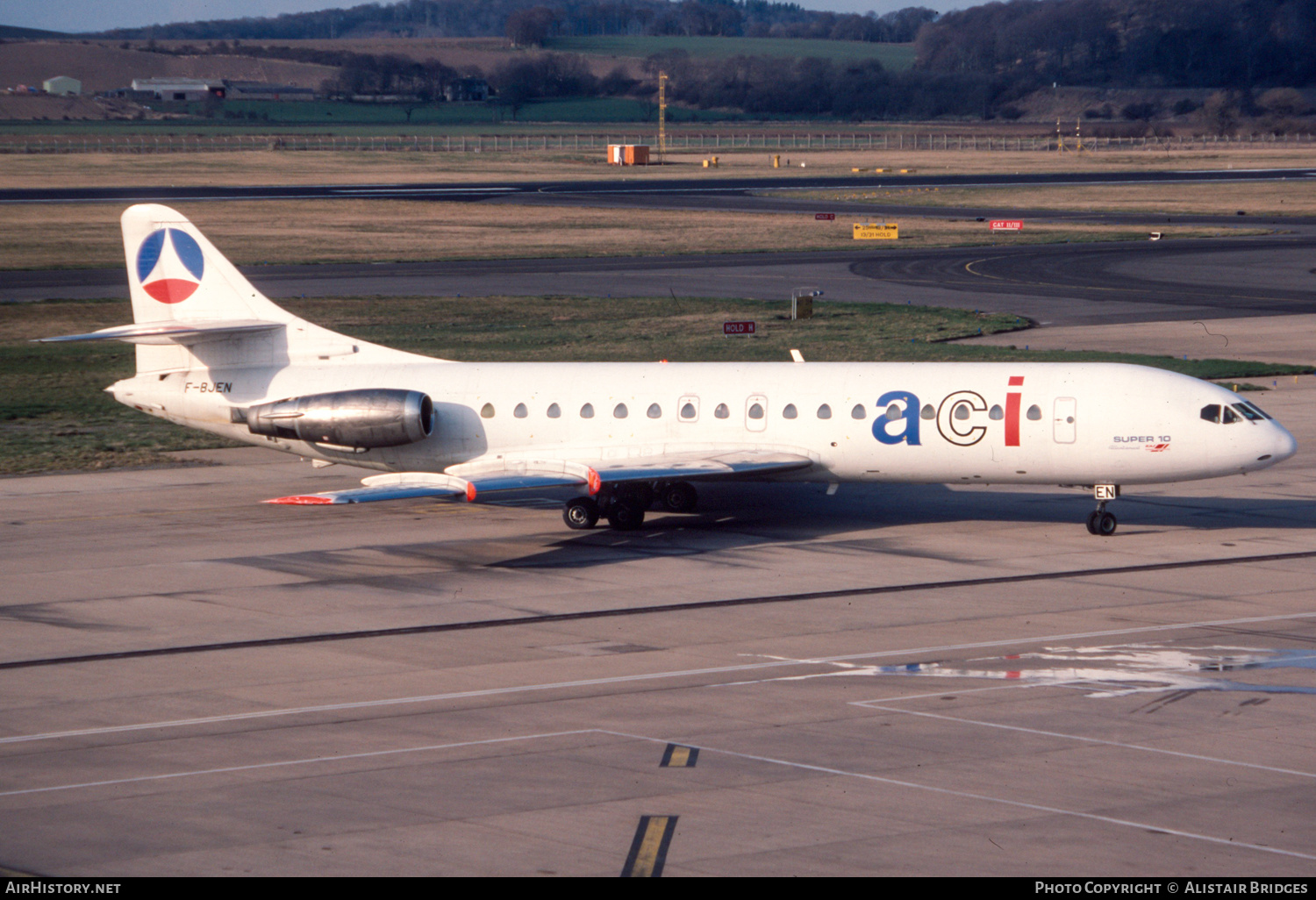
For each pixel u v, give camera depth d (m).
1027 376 127.06
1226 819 61.28
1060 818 61.50
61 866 57.47
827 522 136.38
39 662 90.88
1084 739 72.31
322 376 142.88
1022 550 121.81
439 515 143.12
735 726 75.38
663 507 144.38
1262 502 142.50
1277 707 77.69
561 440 137.00
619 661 89.38
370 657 91.38
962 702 79.25
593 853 58.22
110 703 81.81
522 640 95.00
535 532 133.88
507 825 61.41
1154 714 76.50
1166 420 121.50
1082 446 123.25
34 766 70.44
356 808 63.81
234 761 70.88
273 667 89.31
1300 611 99.62
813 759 69.75
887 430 128.38
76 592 110.62
